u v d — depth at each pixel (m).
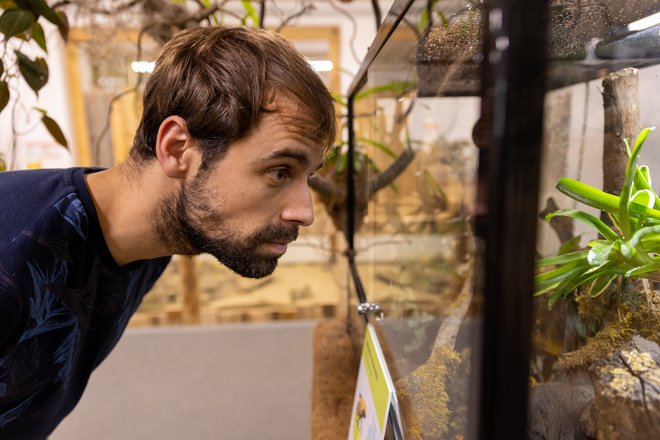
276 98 0.41
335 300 2.28
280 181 0.43
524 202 0.19
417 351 0.39
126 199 0.50
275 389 1.66
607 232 0.37
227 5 1.61
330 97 0.45
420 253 0.38
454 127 0.26
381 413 0.42
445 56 0.29
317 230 1.47
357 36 2.13
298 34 2.16
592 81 0.40
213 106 0.41
